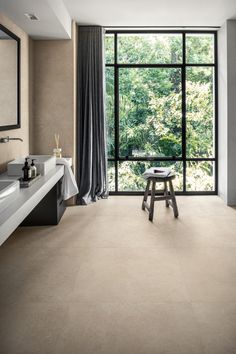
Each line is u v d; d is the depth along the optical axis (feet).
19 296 8.28
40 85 17.10
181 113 19.43
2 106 12.31
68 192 15.19
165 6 15.17
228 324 7.11
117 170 19.61
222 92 18.10
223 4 14.96
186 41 19.02
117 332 6.83
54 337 6.68
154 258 10.58
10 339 6.63
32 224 14.03
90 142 18.01
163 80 19.26
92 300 8.07
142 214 15.69
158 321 7.21
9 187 8.46
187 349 6.31
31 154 16.83
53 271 9.66
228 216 15.31
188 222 14.40
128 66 19.11
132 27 18.31
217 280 9.10
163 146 19.60
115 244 11.84
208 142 19.56
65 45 16.94
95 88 18.12
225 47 17.35
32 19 13.52
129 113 19.44
